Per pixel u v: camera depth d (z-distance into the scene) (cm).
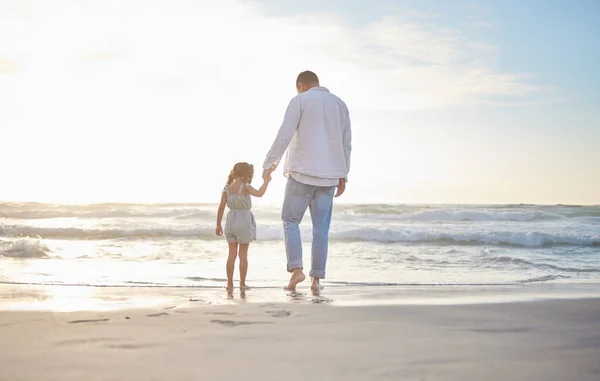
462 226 1680
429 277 644
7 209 2028
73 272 653
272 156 529
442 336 268
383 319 317
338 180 540
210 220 1803
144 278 602
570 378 197
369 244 1127
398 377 198
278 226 1280
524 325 299
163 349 238
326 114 531
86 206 2222
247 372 203
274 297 448
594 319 319
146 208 2253
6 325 289
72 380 191
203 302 402
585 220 1956
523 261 822
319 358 224
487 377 198
